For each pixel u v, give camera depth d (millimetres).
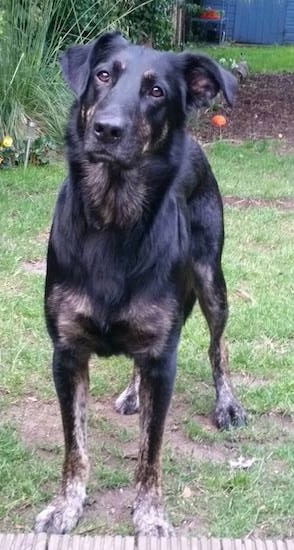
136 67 1775
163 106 1788
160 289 1764
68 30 4863
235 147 5117
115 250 1741
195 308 2666
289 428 2150
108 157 1696
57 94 4441
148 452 1799
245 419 2148
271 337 2566
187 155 1896
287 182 4352
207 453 2045
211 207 2164
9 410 2160
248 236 3385
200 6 10891
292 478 1940
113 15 5164
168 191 1800
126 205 1742
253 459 2002
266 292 2844
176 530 1797
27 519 1812
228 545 1549
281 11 13492
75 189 1768
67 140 1794
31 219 3350
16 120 4203
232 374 2367
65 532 1773
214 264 2182
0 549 1525
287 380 2309
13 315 2590
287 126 5988
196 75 1897
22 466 1944
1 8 4312
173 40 7273
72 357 1805
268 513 1847
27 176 3939
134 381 2184
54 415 2152
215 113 6145
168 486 1911
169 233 1788
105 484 1909
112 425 2125
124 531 1788
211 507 1857
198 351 2475
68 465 1816
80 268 1750
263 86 7816
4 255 3000
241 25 13531
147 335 1772
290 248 3271
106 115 1685
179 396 2270
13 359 2346
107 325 1764
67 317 1771
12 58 4289
